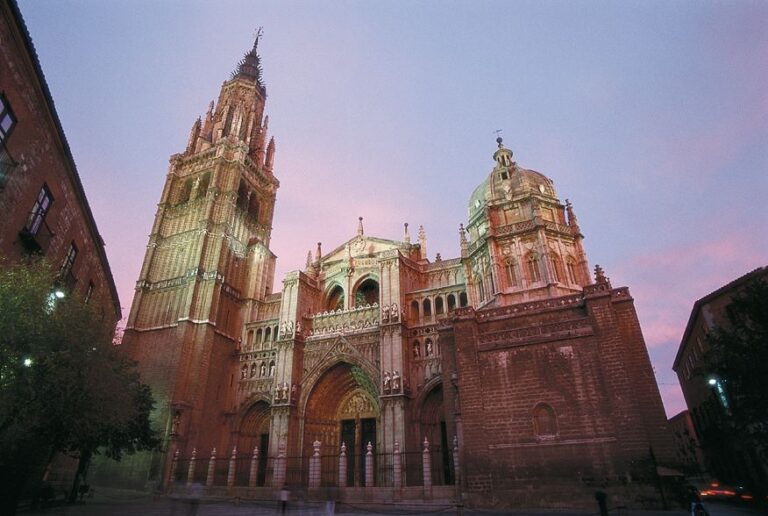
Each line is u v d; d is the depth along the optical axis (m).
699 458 62.41
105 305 38.97
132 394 30.83
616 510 22.91
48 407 20.75
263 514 26.50
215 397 53.19
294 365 50.78
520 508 25.20
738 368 20.80
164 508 30.11
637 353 27.59
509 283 40.06
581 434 25.86
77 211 32.91
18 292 19.47
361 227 63.28
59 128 27.48
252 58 91.25
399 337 46.25
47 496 28.47
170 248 63.00
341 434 50.31
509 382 28.69
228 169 69.12
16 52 22.20
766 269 32.59
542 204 43.31
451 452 32.78
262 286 63.66
